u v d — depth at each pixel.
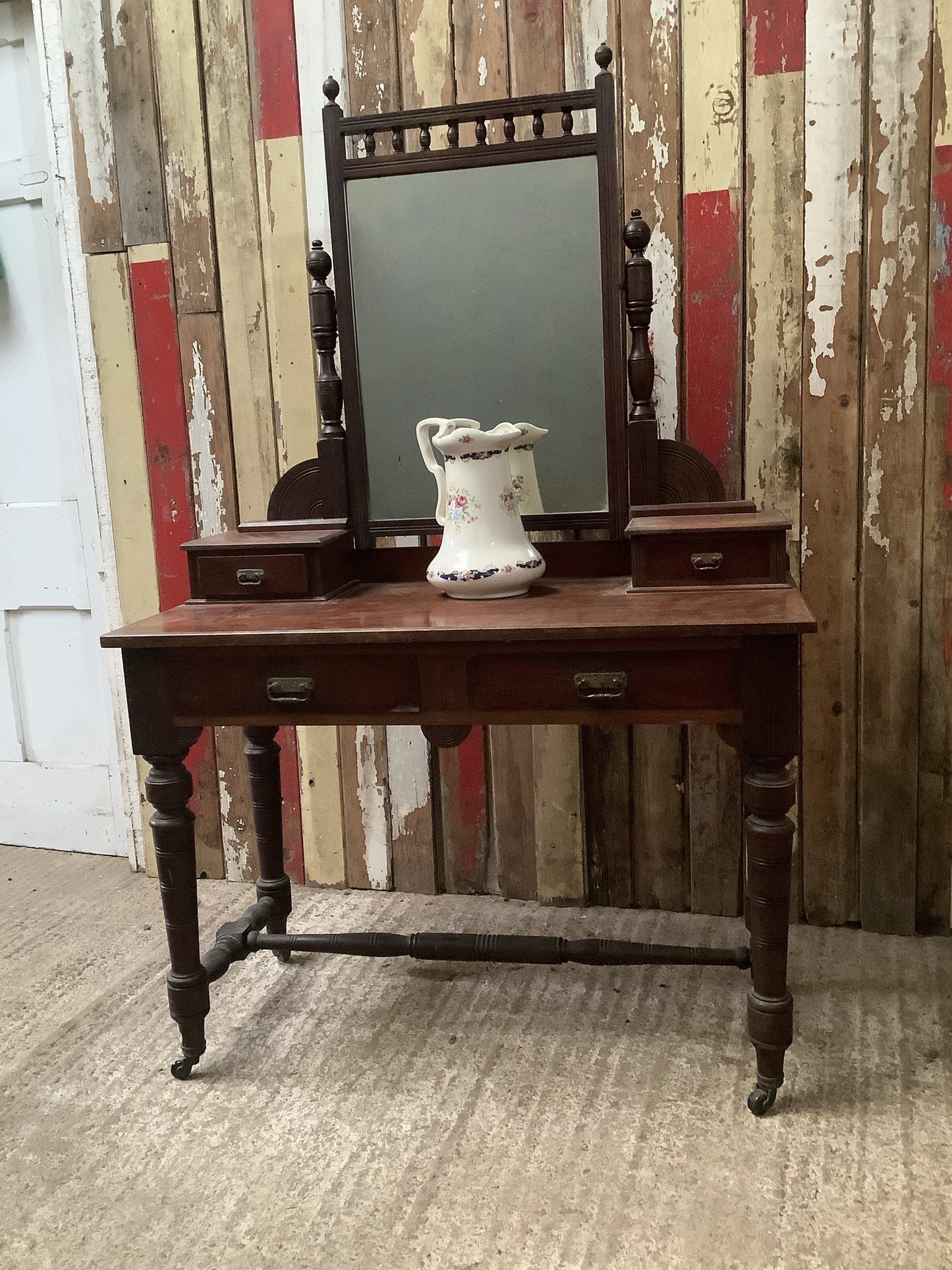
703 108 1.86
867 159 1.80
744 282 1.90
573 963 1.95
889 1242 1.24
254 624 1.52
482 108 1.76
